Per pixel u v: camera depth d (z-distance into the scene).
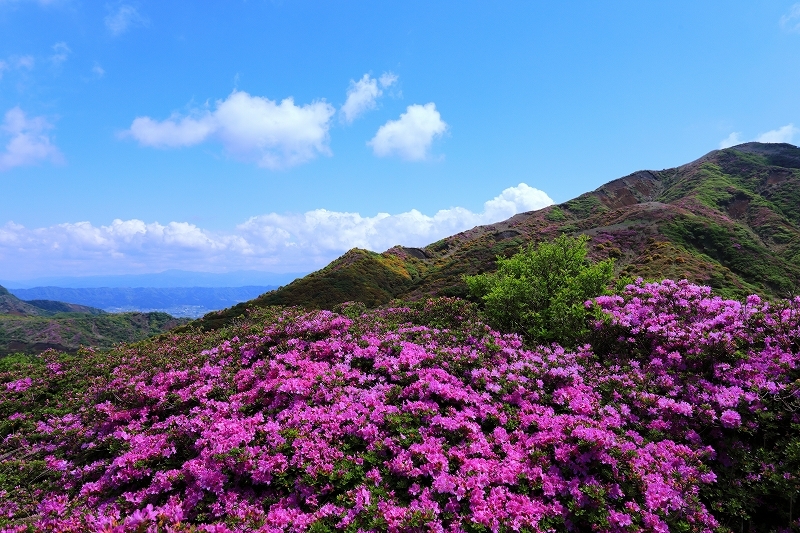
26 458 9.59
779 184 91.56
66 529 5.81
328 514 5.96
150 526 4.70
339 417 7.80
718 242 54.66
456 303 14.77
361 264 67.56
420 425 7.79
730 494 6.99
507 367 9.91
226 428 7.82
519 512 5.91
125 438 8.48
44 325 105.56
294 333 11.95
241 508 6.24
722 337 9.77
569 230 69.25
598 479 6.55
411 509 5.78
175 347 13.57
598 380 9.69
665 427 8.30
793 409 7.91
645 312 12.39
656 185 121.44
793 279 46.19
